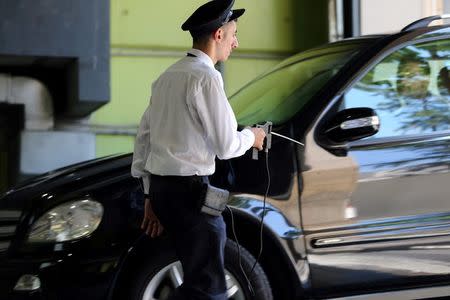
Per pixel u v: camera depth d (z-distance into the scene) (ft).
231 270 27.99
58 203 27.94
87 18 49.49
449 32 32.01
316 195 28.63
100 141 56.85
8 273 27.17
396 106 30.27
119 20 57.06
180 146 24.21
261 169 28.37
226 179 28.12
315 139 28.96
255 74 60.59
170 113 24.48
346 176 28.84
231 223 28.02
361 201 28.91
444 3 60.49
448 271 29.63
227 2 24.95
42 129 54.70
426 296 29.71
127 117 57.47
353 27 60.08
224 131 23.77
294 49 61.31
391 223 29.09
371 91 30.14
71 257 27.07
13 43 48.39
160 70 58.08
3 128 55.67
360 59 30.86
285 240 28.25
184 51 58.44
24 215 28.19
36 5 48.70
